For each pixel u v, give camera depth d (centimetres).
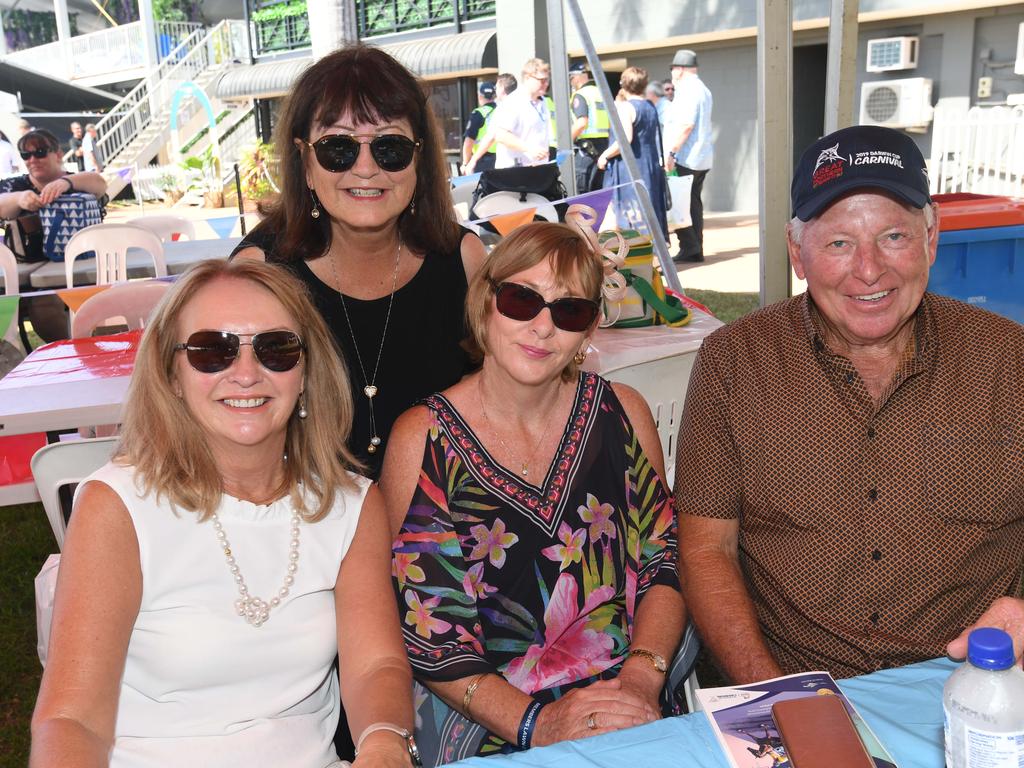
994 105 1233
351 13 784
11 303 478
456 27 1738
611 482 220
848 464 205
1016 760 117
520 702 194
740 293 855
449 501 212
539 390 214
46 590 239
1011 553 208
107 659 176
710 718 151
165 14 3106
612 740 150
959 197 460
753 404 213
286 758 186
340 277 256
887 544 204
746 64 1431
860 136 200
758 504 215
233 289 188
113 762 179
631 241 372
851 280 196
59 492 300
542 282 204
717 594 216
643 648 207
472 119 1158
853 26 437
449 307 266
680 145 1015
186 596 186
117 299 452
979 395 199
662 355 335
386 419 257
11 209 711
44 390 349
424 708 212
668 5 1437
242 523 191
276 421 187
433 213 260
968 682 122
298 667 192
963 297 405
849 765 133
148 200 2223
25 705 338
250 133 2448
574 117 1018
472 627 205
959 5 1205
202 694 186
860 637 208
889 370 209
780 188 426
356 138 236
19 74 2805
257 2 2183
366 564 202
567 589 211
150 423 186
